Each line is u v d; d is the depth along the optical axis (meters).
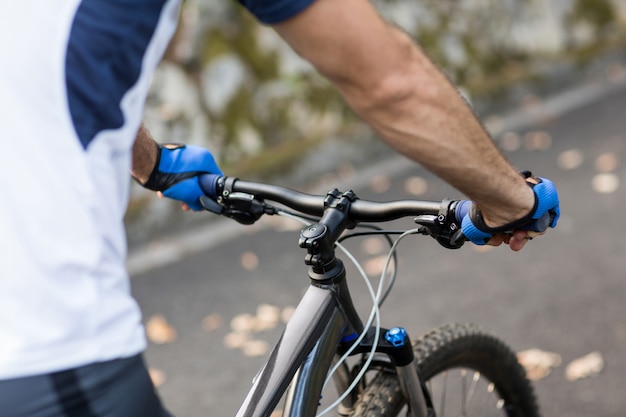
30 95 1.01
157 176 1.67
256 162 5.65
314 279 1.49
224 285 4.26
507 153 5.88
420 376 1.67
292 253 4.57
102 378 1.07
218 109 5.79
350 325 1.54
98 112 1.04
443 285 3.92
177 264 4.61
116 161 1.08
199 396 3.26
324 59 1.06
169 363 3.53
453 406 2.77
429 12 7.09
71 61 1.01
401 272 4.11
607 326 3.34
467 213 1.41
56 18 1.01
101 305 1.07
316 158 5.79
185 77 5.71
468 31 7.23
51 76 1.01
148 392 1.14
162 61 5.65
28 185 1.02
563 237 4.26
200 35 5.88
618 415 2.77
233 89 5.89
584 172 5.22
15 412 1.03
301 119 6.06
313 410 1.41
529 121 6.56
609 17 8.23
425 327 3.57
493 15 7.44
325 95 6.19
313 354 1.43
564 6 7.96
